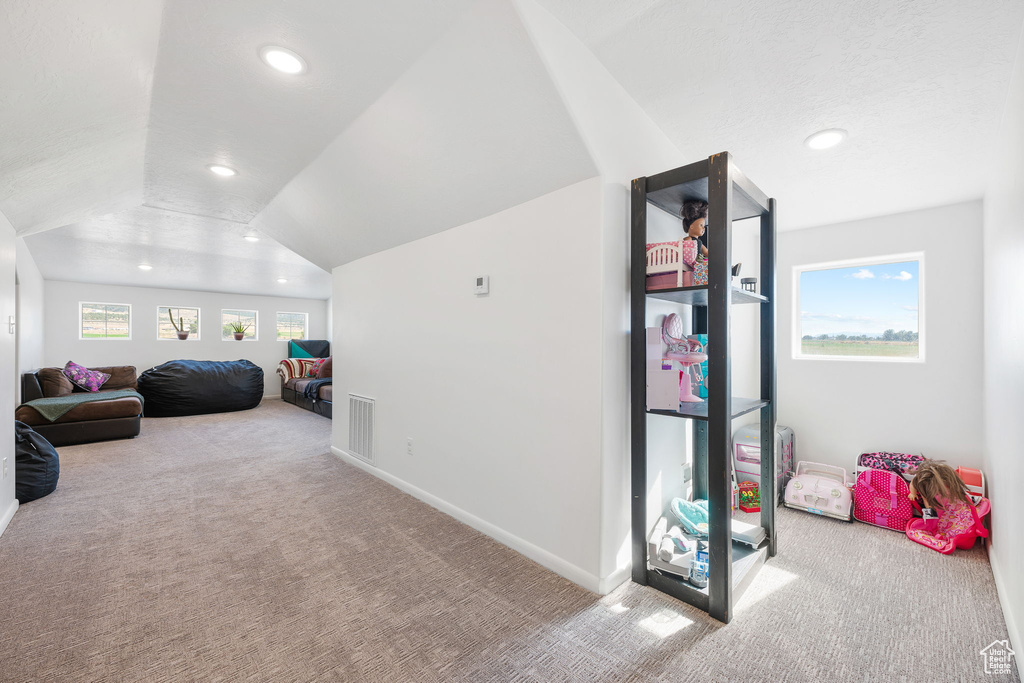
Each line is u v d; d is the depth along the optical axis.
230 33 1.44
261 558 1.96
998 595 1.70
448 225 2.42
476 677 1.27
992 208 2.08
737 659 1.35
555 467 1.86
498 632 1.47
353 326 3.47
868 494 2.45
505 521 2.10
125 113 1.83
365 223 2.84
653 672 1.29
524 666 1.31
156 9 1.30
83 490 2.86
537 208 1.93
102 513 2.47
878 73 1.56
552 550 1.88
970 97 1.66
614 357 1.75
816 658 1.36
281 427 5.05
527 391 1.98
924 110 1.76
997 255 1.91
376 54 1.55
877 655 1.37
